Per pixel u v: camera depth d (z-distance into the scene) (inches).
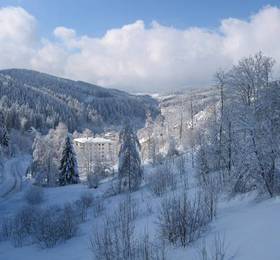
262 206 597.6
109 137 6314.0
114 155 5007.4
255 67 1093.8
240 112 772.0
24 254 721.0
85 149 4633.4
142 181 2049.7
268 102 767.1
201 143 1502.2
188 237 469.4
